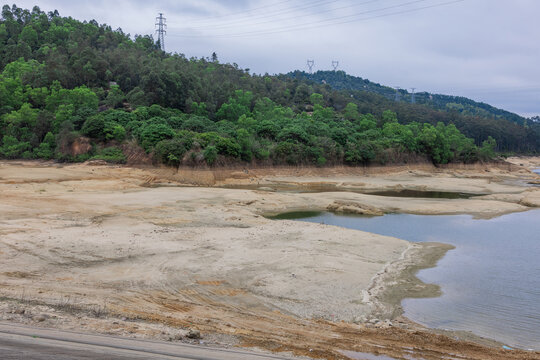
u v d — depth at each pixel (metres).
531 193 66.69
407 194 71.50
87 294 16.73
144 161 74.31
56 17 157.75
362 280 21.95
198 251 25.42
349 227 39.88
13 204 37.12
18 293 15.47
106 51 130.62
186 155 74.12
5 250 22.66
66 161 77.31
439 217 46.88
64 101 92.12
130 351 9.75
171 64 132.88
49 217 33.28
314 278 21.55
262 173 84.06
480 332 16.52
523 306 19.58
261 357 10.87
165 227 32.53
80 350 9.34
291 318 16.34
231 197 51.31
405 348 13.73
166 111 97.56
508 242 34.47
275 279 21.02
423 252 29.72
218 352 10.80
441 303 19.55
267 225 35.53
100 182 58.38
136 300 16.75
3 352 8.59
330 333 14.80
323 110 145.62
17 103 92.62
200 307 16.75
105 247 24.89
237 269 22.30
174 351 10.27
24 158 79.94
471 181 94.88
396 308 18.61
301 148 91.25
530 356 14.10
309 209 49.72
